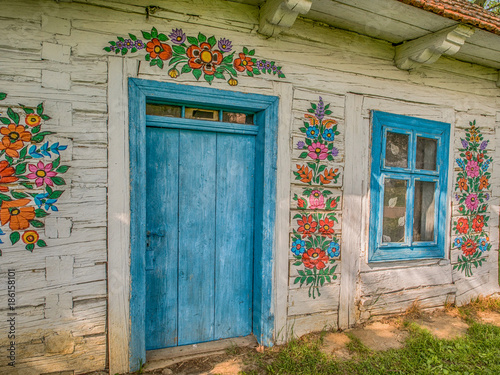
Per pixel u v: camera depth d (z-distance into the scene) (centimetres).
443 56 356
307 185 291
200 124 263
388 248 331
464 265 380
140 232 236
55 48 215
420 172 347
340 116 304
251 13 264
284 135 279
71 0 217
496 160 397
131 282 234
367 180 319
